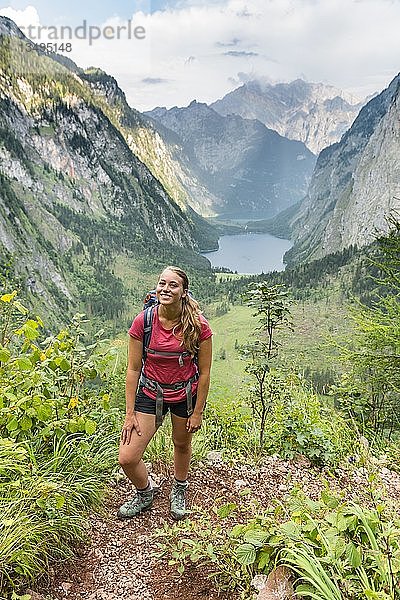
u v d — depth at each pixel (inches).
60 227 7303.2
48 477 138.8
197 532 127.6
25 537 117.0
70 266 6510.8
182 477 153.4
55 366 155.7
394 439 306.5
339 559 100.6
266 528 119.2
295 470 194.4
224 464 191.0
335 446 221.3
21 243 5418.3
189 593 117.3
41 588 116.2
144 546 136.3
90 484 151.9
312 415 245.9
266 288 206.2
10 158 7485.2
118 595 117.9
